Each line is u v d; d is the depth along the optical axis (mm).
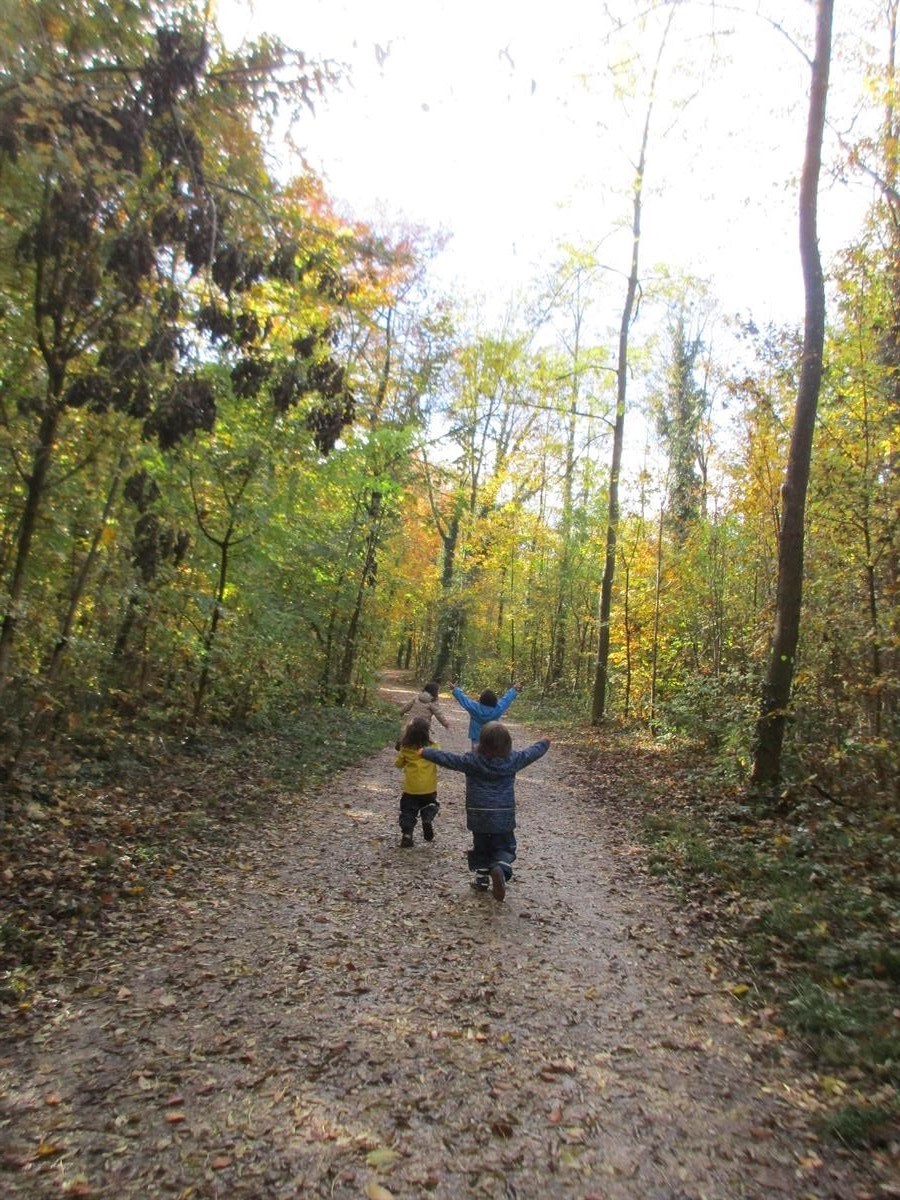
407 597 25891
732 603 15078
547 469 28500
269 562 12906
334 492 15188
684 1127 3162
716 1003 4363
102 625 10227
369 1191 2723
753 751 9516
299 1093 3320
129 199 5012
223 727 12617
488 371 22844
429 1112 3217
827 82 8891
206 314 5148
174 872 6105
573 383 19344
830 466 10172
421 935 5230
